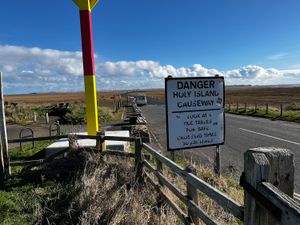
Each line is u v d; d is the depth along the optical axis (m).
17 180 6.58
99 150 7.05
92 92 9.16
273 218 1.72
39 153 10.14
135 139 6.28
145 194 5.21
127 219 4.19
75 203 5.05
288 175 1.94
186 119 6.08
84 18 8.91
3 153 6.69
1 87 6.66
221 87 6.24
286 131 15.11
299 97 64.44
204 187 2.98
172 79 5.92
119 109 34.94
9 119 22.44
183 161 8.67
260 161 1.87
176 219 4.29
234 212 2.33
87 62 9.05
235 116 25.20
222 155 9.75
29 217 4.81
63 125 20.84
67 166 6.86
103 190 5.15
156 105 48.28
